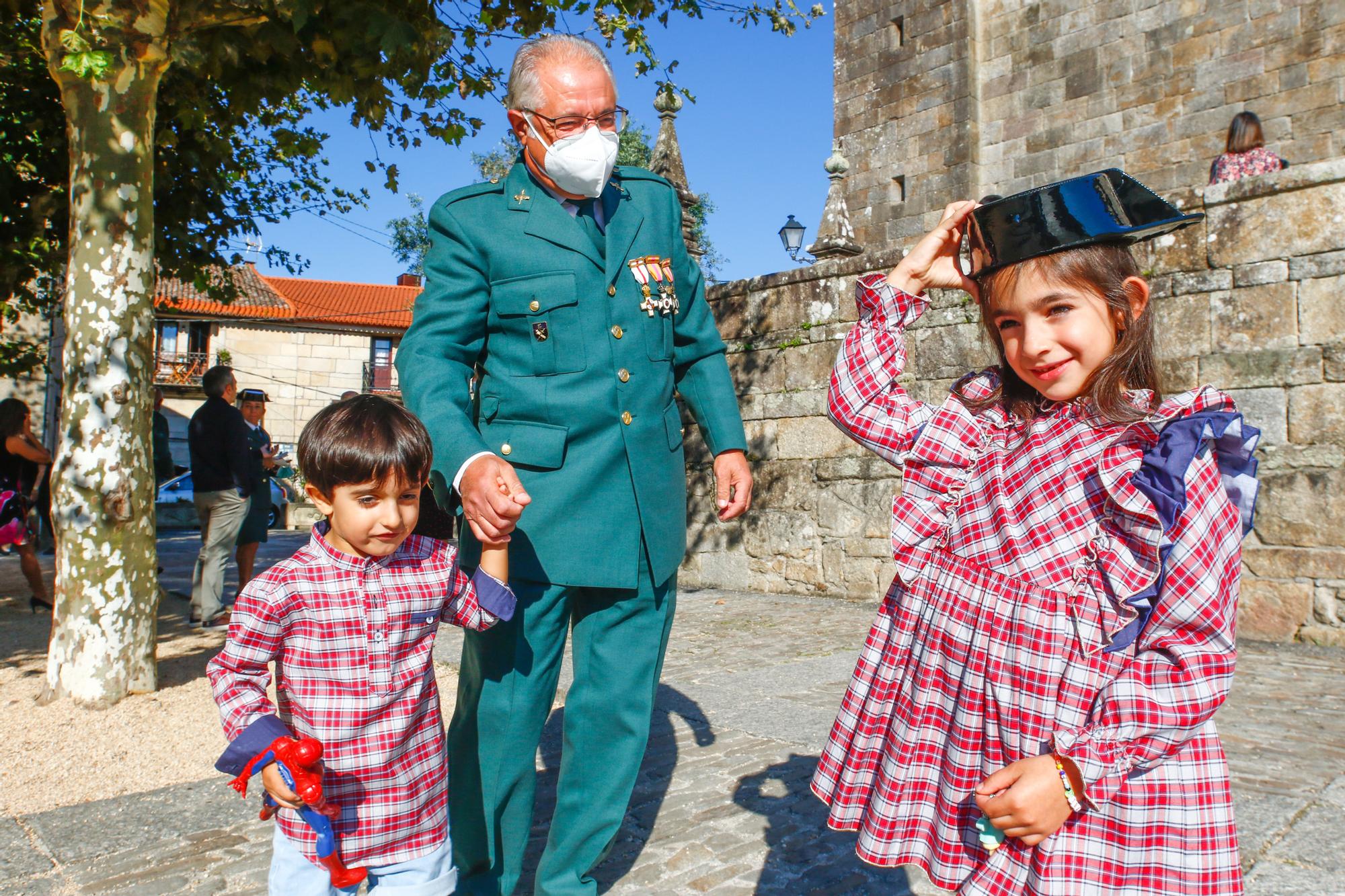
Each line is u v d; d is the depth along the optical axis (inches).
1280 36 422.3
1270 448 234.4
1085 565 55.4
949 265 69.9
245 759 68.9
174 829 121.6
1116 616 53.9
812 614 291.6
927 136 533.0
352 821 75.4
